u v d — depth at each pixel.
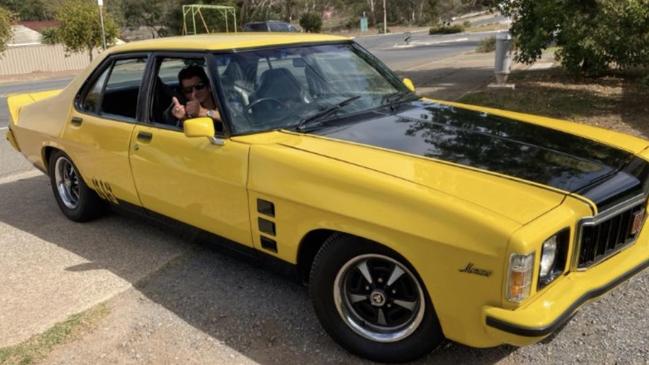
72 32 31.45
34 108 5.49
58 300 3.88
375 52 29.36
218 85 3.61
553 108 9.21
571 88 11.01
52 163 5.30
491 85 11.75
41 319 3.65
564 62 11.32
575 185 2.79
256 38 4.09
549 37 11.34
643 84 9.15
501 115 3.87
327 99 3.88
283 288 3.91
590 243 2.72
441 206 2.59
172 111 3.97
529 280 2.45
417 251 2.64
